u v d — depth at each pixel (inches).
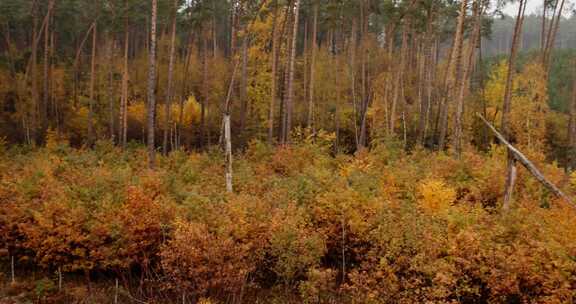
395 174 573.3
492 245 353.7
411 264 341.7
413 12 1120.2
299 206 446.3
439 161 676.1
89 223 410.9
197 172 652.7
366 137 1256.8
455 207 438.3
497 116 1227.2
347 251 430.9
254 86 1148.5
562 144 1210.6
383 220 397.1
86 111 1336.1
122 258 410.0
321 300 375.6
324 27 1350.9
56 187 475.2
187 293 366.6
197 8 1104.2
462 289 339.0
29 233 410.3
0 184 497.0
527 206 469.1
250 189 545.3
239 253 361.7
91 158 768.3
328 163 733.9
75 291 404.2
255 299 387.2
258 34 1013.8
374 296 339.6
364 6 1213.7
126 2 1127.6
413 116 1272.1
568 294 299.1
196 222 397.4
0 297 392.2
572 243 330.3
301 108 1344.7
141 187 479.5
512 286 325.1
